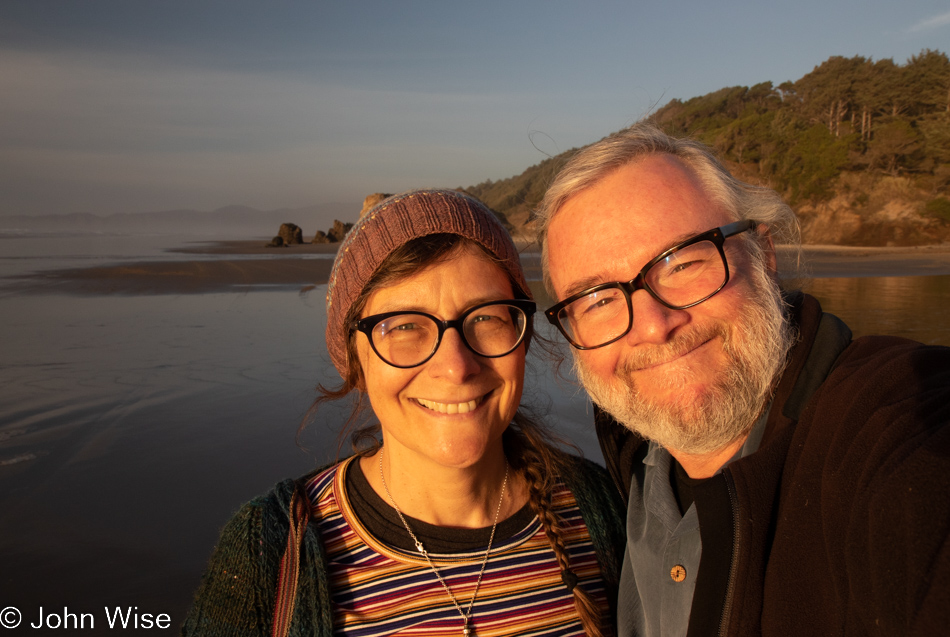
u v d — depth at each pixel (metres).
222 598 0.45
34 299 5.07
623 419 0.54
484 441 0.48
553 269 0.57
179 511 1.25
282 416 1.87
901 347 0.41
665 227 0.51
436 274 0.46
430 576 0.47
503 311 0.48
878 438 0.34
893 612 0.29
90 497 1.32
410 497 0.49
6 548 1.11
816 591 0.37
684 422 0.49
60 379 2.38
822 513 0.36
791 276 0.60
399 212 0.47
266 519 0.48
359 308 0.49
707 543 0.43
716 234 0.50
